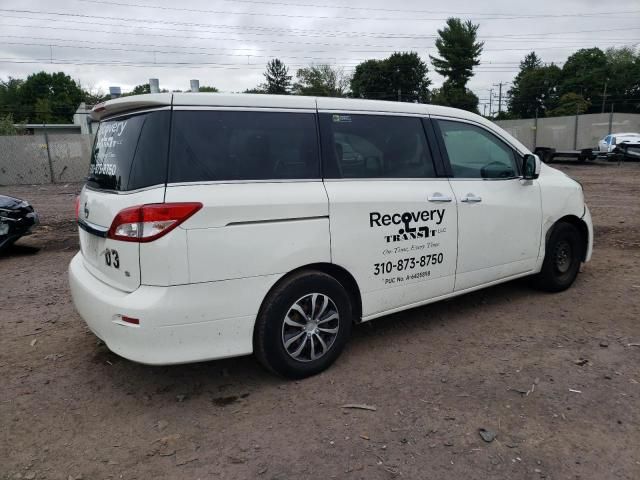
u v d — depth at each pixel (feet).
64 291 19.08
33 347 14.03
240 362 12.92
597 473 8.63
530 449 9.25
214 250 10.21
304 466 8.93
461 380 11.74
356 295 12.62
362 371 12.28
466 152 14.84
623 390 11.16
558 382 11.55
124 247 10.12
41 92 268.00
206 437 9.84
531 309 16.19
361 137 12.68
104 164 11.64
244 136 10.98
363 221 12.23
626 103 220.64
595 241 25.93
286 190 11.16
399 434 9.77
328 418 10.35
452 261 14.19
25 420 10.51
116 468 9.01
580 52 240.12
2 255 25.79
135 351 10.05
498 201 15.11
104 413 10.74
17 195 52.54
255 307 10.85
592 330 14.44
